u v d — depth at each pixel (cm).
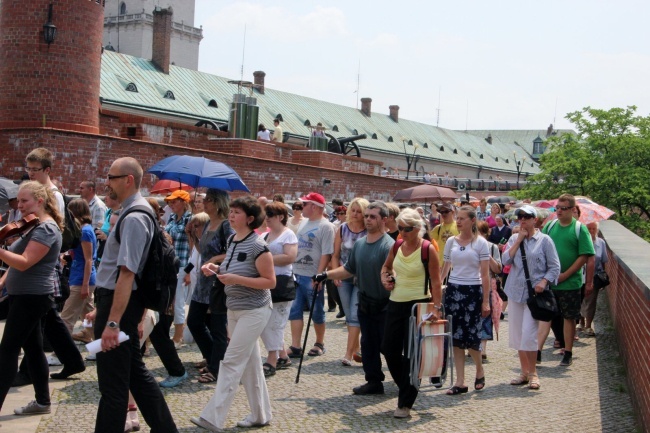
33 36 1941
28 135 1789
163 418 626
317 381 934
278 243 959
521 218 949
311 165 2792
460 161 9469
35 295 691
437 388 922
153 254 609
